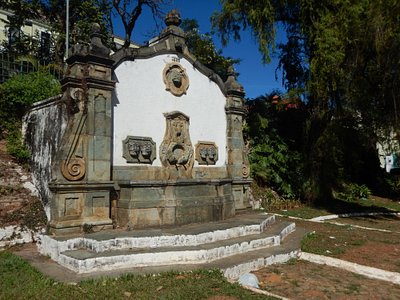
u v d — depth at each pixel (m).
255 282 5.84
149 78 9.37
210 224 8.72
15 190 8.80
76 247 6.77
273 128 17.00
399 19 11.46
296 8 16.52
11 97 10.65
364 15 12.48
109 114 8.25
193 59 10.55
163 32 10.21
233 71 12.09
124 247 6.76
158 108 9.53
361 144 18.98
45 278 5.54
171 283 5.42
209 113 11.12
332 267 7.07
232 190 11.45
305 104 17.27
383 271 6.41
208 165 10.98
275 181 16.00
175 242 7.07
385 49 12.01
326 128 15.60
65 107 8.07
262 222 9.08
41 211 8.51
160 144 9.48
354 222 12.51
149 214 8.19
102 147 8.09
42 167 8.88
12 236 7.75
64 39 16.83
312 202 16.22
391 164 35.50
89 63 8.00
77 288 5.10
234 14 15.64
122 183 8.21
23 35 17.50
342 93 14.99
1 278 5.57
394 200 19.80
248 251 7.53
